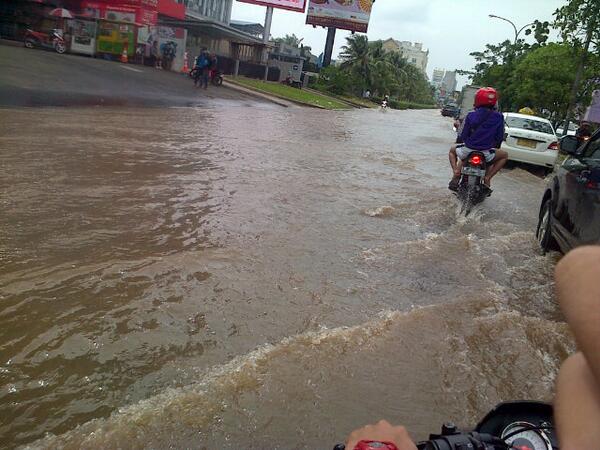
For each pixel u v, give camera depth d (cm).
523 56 3719
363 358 296
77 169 681
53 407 235
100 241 436
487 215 718
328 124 1989
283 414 242
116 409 237
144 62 3183
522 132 1251
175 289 359
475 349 321
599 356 69
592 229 426
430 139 1917
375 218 614
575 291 77
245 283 381
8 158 701
